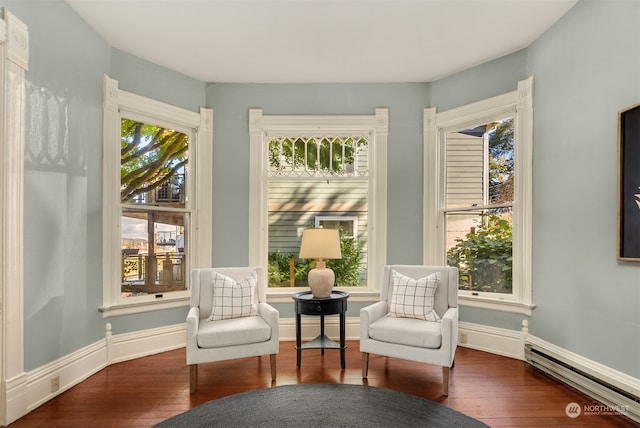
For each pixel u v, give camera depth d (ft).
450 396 8.88
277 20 9.95
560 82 10.03
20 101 8.00
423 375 10.20
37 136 8.54
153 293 12.34
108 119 10.99
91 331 10.38
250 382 9.74
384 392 9.05
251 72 13.06
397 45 11.26
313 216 14.21
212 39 10.92
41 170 8.66
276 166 14.28
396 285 10.98
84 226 10.10
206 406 8.36
